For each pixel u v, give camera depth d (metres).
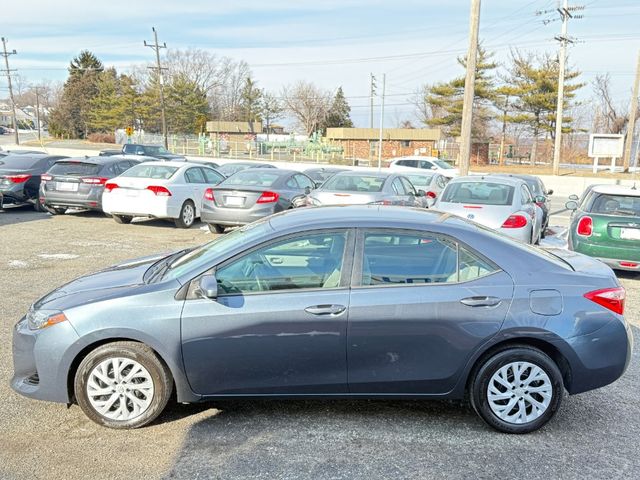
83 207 13.15
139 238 11.23
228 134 73.31
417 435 3.80
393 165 26.88
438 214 4.33
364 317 3.70
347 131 56.88
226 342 3.71
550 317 3.73
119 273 4.36
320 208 4.52
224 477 3.29
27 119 119.06
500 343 3.78
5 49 66.25
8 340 5.39
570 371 3.81
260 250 3.84
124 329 3.69
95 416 3.80
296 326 3.70
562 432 3.88
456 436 3.79
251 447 3.61
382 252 3.86
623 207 8.54
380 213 4.17
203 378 3.76
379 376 3.77
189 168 13.20
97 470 3.33
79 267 8.58
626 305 7.29
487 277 3.82
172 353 3.71
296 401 4.29
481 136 51.88
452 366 3.75
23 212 14.62
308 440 3.71
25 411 4.06
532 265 3.91
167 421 3.93
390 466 3.42
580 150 49.69
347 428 3.88
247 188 11.34
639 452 3.64
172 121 77.38
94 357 3.74
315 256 3.85
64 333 3.72
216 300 3.72
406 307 3.71
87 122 84.56
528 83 46.50
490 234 4.04
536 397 3.80
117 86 84.25
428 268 3.83
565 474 3.37
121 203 12.34
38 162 14.84
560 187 29.33
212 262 3.82
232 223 11.37
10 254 9.45
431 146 55.47
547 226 14.27
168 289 3.77
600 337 3.79
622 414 4.18
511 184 9.45
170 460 3.45
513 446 3.68
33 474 3.28
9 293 7.05
